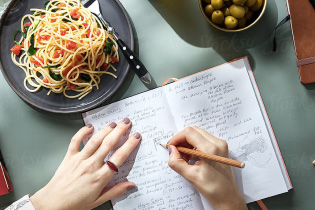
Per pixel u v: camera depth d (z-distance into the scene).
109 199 0.93
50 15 0.92
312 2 0.88
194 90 0.94
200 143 0.86
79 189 0.91
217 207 0.87
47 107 0.93
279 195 0.94
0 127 0.98
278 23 0.94
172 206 0.94
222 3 0.83
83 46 0.91
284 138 0.94
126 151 0.92
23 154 0.98
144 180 0.95
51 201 0.91
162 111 0.94
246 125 0.93
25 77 0.95
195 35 0.95
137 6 0.96
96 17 0.93
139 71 0.92
